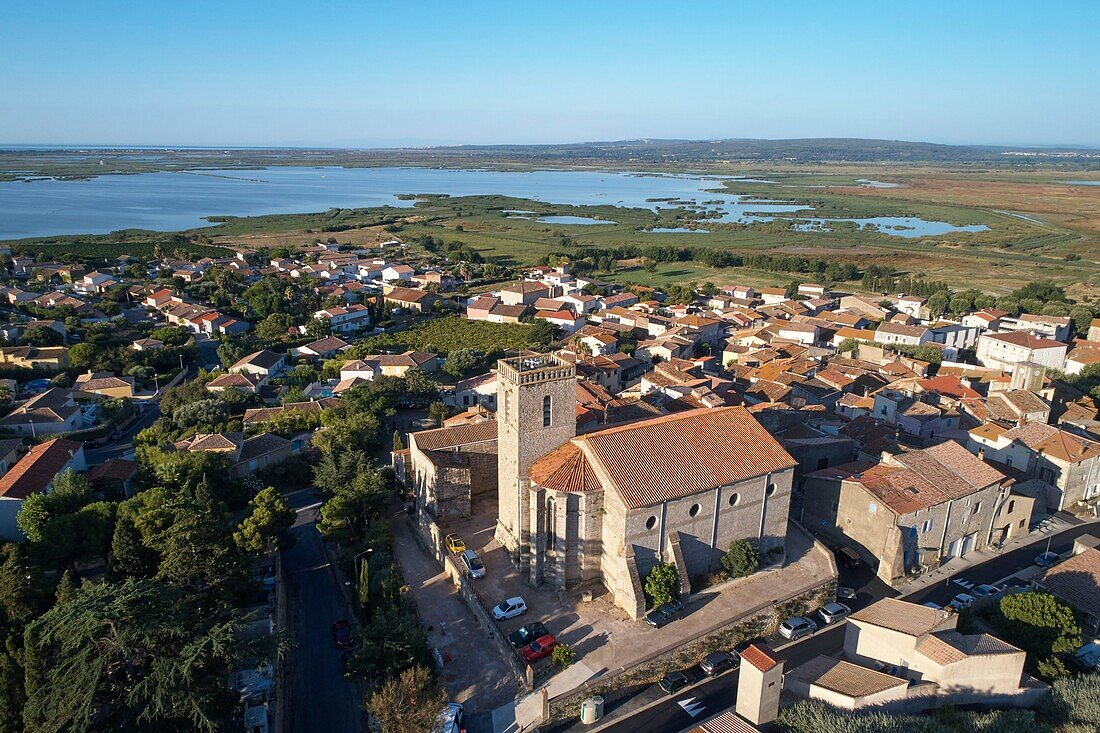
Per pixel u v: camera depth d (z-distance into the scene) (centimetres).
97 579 7425
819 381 14312
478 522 8806
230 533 7769
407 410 13875
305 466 10538
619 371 15788
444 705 5669
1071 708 5541
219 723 5150
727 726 5447
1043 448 10075
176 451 10412
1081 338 19588
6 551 7219
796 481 10144
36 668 5234
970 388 13350
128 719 5125
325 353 18525
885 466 8962
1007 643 6266
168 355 17475
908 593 7944
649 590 7019
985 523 8919
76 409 13262
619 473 7212
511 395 7506
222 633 5209
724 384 13725
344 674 6525
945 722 5344
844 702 5669
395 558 8319
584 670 6356
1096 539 8556
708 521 7562
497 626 6812
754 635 7144
